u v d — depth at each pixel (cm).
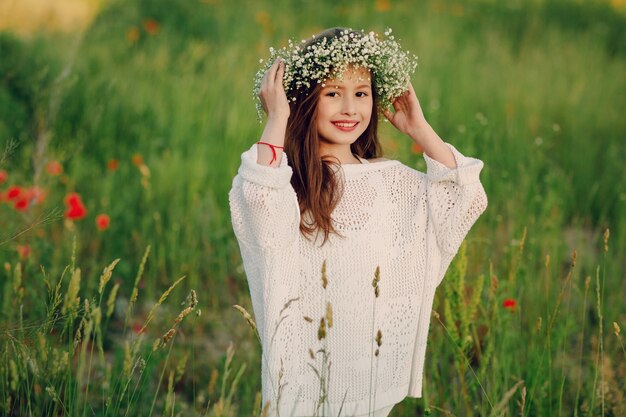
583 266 488
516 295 396
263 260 242
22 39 708
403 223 262
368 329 252
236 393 379
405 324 261
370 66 256
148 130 636
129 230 508
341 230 252
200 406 362
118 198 537
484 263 421
